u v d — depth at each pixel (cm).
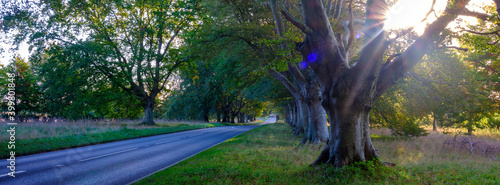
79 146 1434
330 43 720
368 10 705
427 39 667
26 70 3500
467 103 1436
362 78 699
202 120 4975
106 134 1859
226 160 873
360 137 733
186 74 3931
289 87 1758
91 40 2877
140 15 3203
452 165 873
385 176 646
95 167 843
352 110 715
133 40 3259
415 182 620
